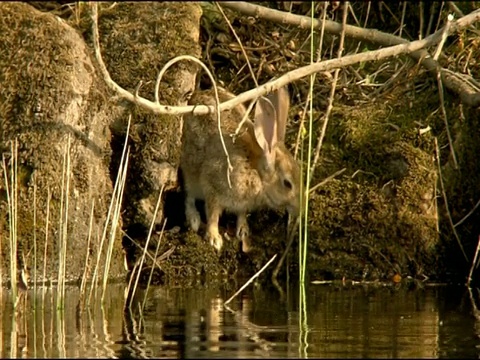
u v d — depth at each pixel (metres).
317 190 10.36
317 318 8.00
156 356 6.59
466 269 10.25
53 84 9.63
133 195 10.04
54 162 9.52
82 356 6.56
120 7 10.58
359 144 10.57
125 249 10.12
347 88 11.16
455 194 10.41
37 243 9.31
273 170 10.25
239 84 11.28
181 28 10.36
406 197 10.22
